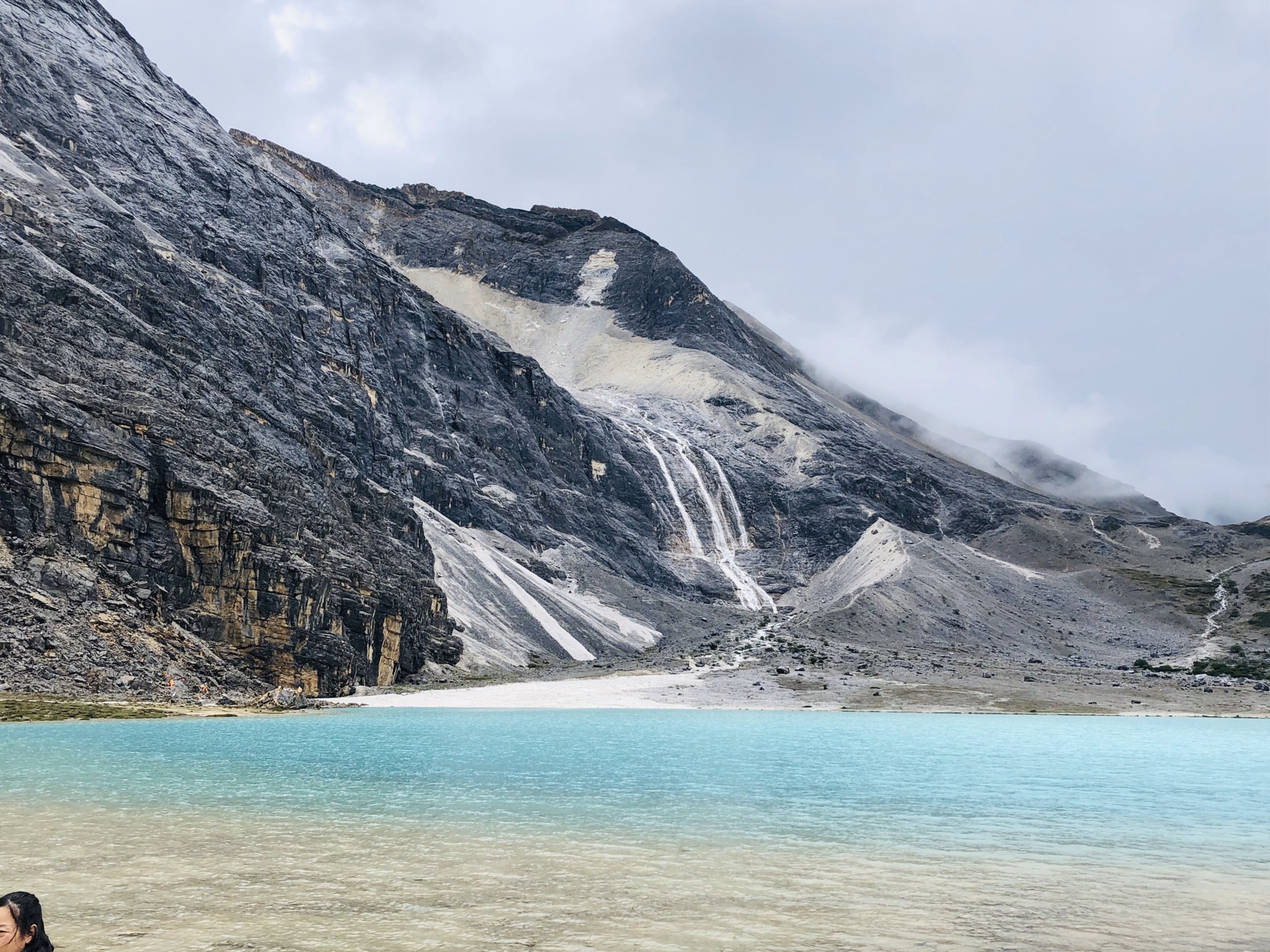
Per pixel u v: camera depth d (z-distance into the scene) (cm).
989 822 3009
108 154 13138
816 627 13450
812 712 8431
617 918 1873
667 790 3534
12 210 8844
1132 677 11788
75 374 7438
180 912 1847
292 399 11575
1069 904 2025
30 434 6681
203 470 7956
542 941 1716
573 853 2436
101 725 5416
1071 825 2977
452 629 11794
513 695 9012
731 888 2119
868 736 6147
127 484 7200
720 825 2858
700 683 10019
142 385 8006
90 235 9606
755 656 11944
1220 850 2611
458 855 2384
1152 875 2314
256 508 8238
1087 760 4881
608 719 7162
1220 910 1994
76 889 1995
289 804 3058
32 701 5681
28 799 3028
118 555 7069
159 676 6688
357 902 1939
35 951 1412
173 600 7425
